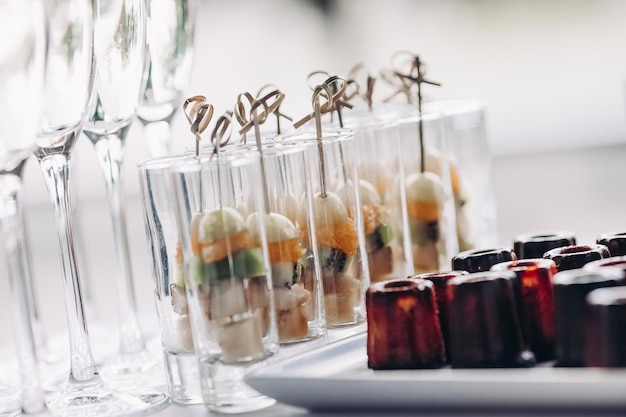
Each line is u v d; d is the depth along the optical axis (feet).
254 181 2.06
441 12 7.90
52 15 2.10
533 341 2.02
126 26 2.36
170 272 2.16
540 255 2.39
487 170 2.81
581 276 1.95
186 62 2.69
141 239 6.19
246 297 2.05
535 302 2.02
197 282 2.04
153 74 2.65
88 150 9.15
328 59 7.95
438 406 1.88
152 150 2.70
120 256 2.54
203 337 2.05
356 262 2.30
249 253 2.05
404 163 2.66
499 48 8.02
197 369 2.14
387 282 2.10
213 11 7.91
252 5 7.90
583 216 4.71
